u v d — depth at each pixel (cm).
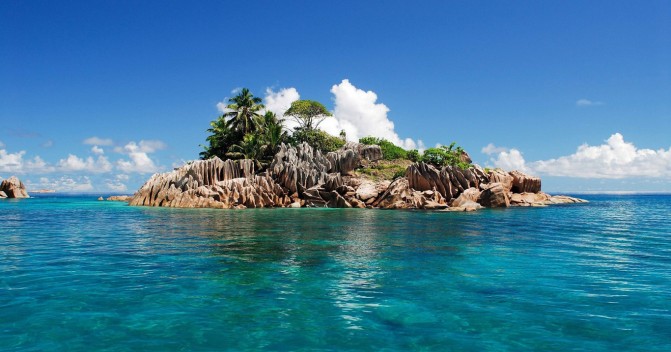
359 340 823
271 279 1328
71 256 1723
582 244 2159
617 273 1432
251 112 7881
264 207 5766
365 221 3544
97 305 1030
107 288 1195
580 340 827
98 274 1379
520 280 1326
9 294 1120
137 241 2195
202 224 3203
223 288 1209
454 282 1298
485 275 1399
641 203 9431
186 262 1605
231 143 7781
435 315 977
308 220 3631
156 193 6100
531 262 1639
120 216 4016
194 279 1319
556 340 826
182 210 5028
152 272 1416
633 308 1029
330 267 1526
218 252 1855
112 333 845
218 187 5781
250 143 7081
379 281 1310
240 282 1284
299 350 771
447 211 5047
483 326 905
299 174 6250
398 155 9175
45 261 1606
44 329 863
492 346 797
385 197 5809
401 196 5762
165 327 883
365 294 1156
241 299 1098
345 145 8762
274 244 2116
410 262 1631
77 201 8194
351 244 2131
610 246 2083
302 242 2197
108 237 2362
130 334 841
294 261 1641
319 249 1961
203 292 1162
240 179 5959
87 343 793
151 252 1838
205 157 7888
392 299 1108
